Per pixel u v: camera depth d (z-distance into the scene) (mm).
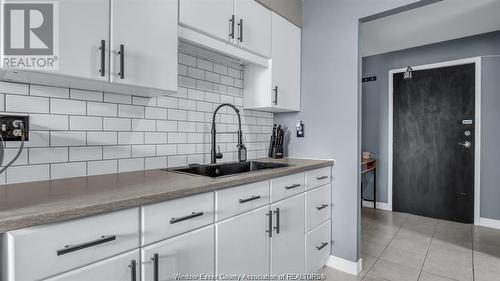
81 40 1015
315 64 2295
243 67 2205
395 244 2592
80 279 779
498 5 2406
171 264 1013
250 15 1826
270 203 1509
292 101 2268
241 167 2039
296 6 2295
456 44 3236
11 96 1103
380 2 1947
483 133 3102
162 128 1649
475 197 3145
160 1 1278
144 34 1211
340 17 2152
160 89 1293
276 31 2080
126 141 1479
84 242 788
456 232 2902
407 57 3590
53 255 729
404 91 3615
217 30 1586
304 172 1812
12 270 664
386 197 3777
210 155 1939
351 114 2098
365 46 3473
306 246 1842
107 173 1400
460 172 3234
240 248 1314
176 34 1350
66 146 1257
